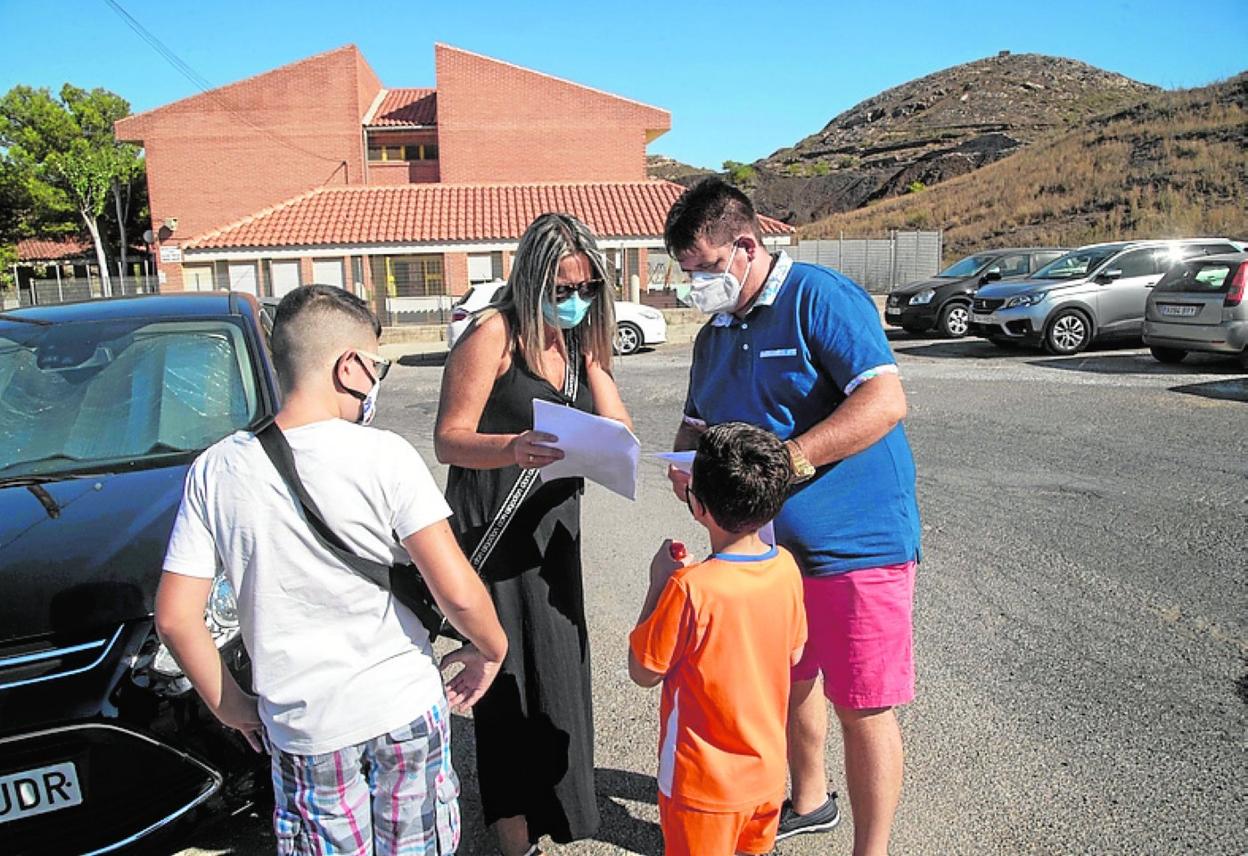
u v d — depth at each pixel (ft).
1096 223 102.06
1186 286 36.50
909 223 128.57
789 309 7.84
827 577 7.89
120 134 112.68
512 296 8.30
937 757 10.31
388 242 75.05
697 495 7.13
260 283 75.10
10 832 7.75
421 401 37.83
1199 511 18.52
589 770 8.73
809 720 9.01
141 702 7.95
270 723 6.10
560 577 8.50
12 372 12.47
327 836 6.07
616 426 7.32
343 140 113.91
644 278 75.87
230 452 5.94
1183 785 9.56
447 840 6.56
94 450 11.36
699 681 7.13
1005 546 17.02
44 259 172.24
